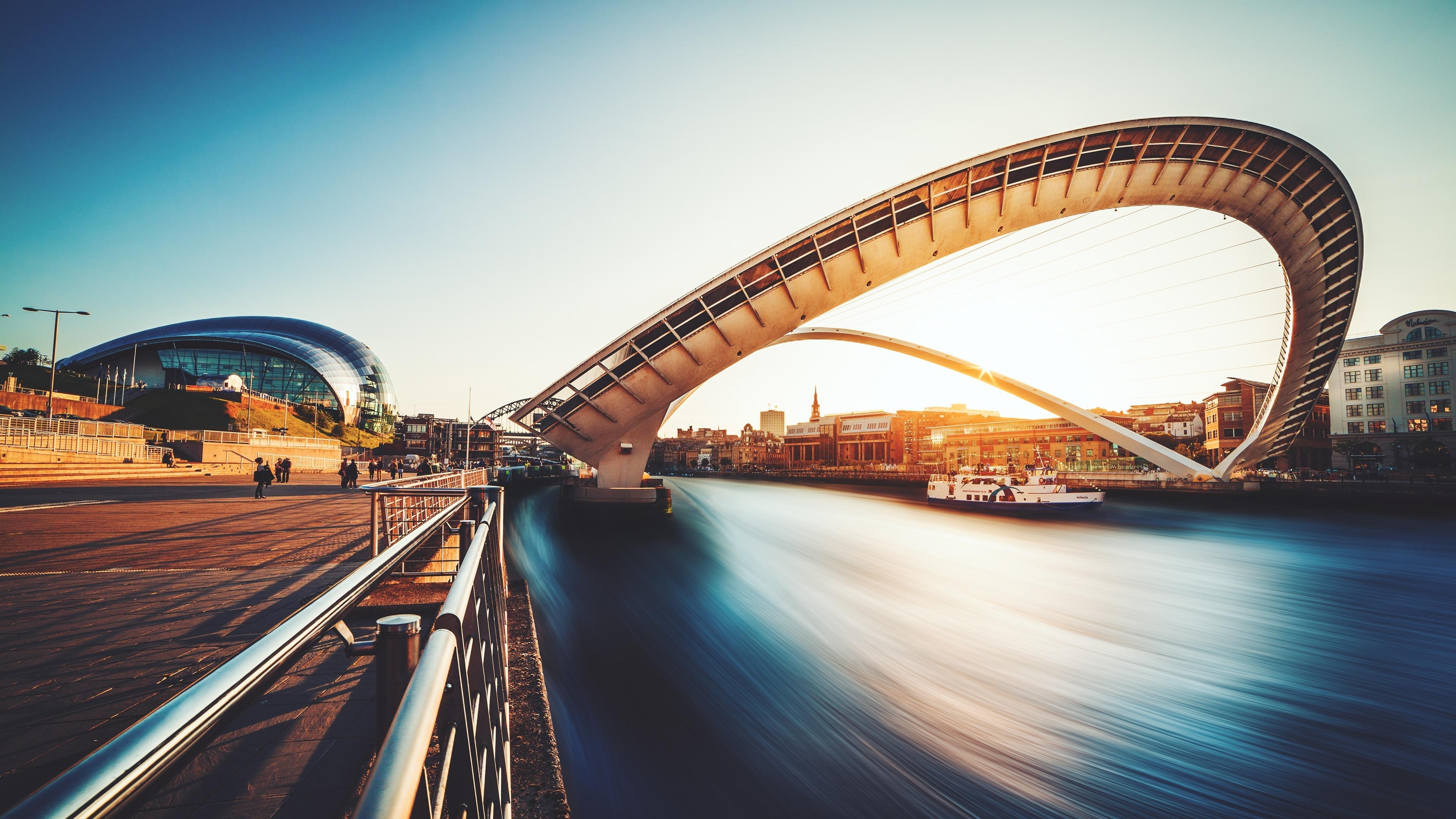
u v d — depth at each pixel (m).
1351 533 34.78
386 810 0.87
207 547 11.35
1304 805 7.55
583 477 51.19
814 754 8.41
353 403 123.44
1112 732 9.28
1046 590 19.22
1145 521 41.25
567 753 8.08
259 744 3.88
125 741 0.78
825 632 14.05
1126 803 7.51
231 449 53.84
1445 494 43.09
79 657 5.37
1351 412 91.00
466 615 2.21
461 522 6.12
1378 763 8.48
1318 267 45.47
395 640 1.94
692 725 9.04
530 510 39.00
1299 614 16.66
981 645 13.29
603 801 7.13
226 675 1.08
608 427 31.95
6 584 8.23
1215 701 10.46
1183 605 17.52
